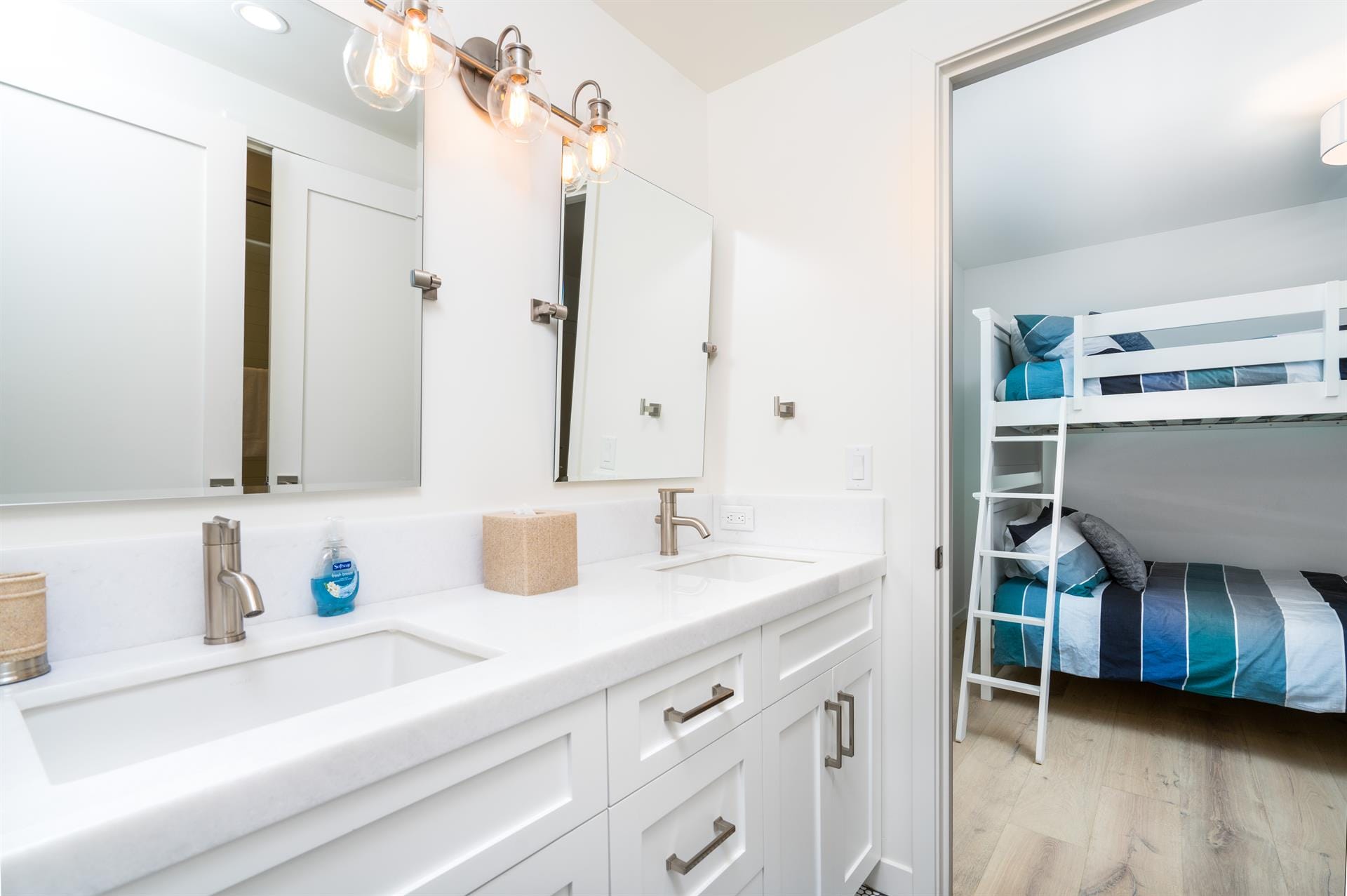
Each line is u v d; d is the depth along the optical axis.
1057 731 2.37
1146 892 1.54
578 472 1.43
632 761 0.79
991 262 3.18
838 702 1.28
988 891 1.57
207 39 0.87
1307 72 1.81
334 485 1.00
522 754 0.66
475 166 1.24
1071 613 2.33
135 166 0.80
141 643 0.77
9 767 0.45
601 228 1.50
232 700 0.77
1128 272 2.86
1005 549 2.70
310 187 0.98
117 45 0.79
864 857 1.43
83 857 0.36
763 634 1.08
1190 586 2.40
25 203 0.71
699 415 1.80
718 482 1.88
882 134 1.58
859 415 1.61
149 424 0.80
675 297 1.73
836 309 1.65
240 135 0.90
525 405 1.32
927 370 1.50
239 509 0.89
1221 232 2.65
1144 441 2.82
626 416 1.56
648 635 0.81
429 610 0.97
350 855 0.51
